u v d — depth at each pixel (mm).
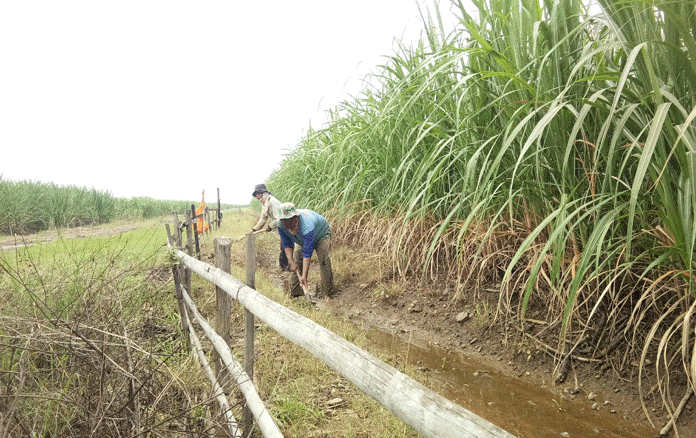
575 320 3166
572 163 2873
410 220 4805
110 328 2396
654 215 2691
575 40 2885
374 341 4004
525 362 3275
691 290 2238
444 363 3445
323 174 7613
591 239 2369
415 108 4617
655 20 2158
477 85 3439
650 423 2453
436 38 4223
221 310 2580
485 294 4016
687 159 1903
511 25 3064
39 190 18078
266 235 10781
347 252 6590
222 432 2113
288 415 2566
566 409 2691
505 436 595
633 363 2801
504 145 2492
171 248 3908
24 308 2648
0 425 1514
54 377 2199
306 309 4746
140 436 1760
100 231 14336
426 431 730
